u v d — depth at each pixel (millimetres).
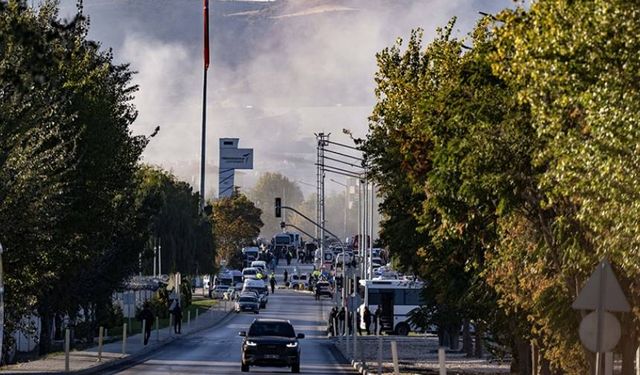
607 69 36312
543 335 63781
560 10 37344
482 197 53812
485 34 59656
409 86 73500
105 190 91875
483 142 51562
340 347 137125
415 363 109125
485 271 62281
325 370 100062
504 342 82438
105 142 87812
